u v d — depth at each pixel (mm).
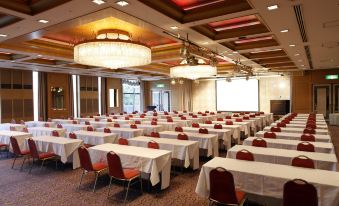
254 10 4793
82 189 4883
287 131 7570
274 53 10422
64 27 5500
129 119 12352
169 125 10125
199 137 6578
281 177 3139
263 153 4609
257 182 3273
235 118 12297
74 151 6004
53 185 5113
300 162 3762
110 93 18656
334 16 5172
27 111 13586
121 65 7223
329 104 16203
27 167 6438
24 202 4281
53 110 14688
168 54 9812
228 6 4953
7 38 6375
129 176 4207
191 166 6086
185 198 4441
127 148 5125
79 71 14258
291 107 17359
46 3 4465
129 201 4312
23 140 7301
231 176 3059
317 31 6371
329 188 2857
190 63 8422
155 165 4305
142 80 21406
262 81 18703
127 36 7441
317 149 5199
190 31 6168
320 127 8492
